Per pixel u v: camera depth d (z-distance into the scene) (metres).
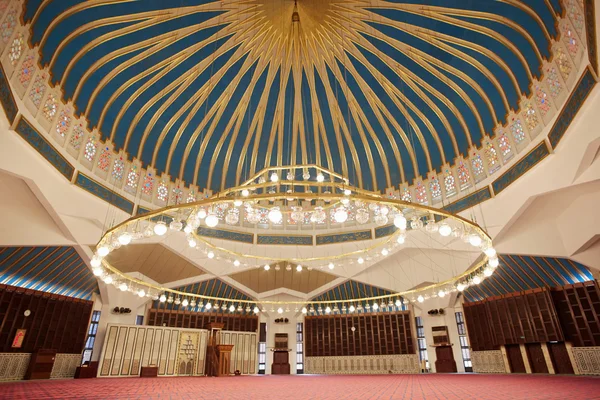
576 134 9.71
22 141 10.02
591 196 10.62
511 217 12.66
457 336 17.97
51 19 10.31
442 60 14.07
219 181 18.55
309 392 6.57
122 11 11.72
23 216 11.57
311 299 20.55
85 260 13.70
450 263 16.14
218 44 14.15
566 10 9.38
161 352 16.48
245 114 17.55
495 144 13.91
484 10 11.75
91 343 16.03
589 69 8.56
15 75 9.66
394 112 16.89
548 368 14.05
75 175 12.49
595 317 12.79
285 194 6.28
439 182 16.56
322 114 17.55
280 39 14.42
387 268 18.05
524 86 12.22
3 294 12.51
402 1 12.67
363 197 6.39
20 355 12.64
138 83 14.40
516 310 15.09
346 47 14.80
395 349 18.80
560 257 12.60
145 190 15.90
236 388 7.80
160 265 16.94
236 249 18.02
